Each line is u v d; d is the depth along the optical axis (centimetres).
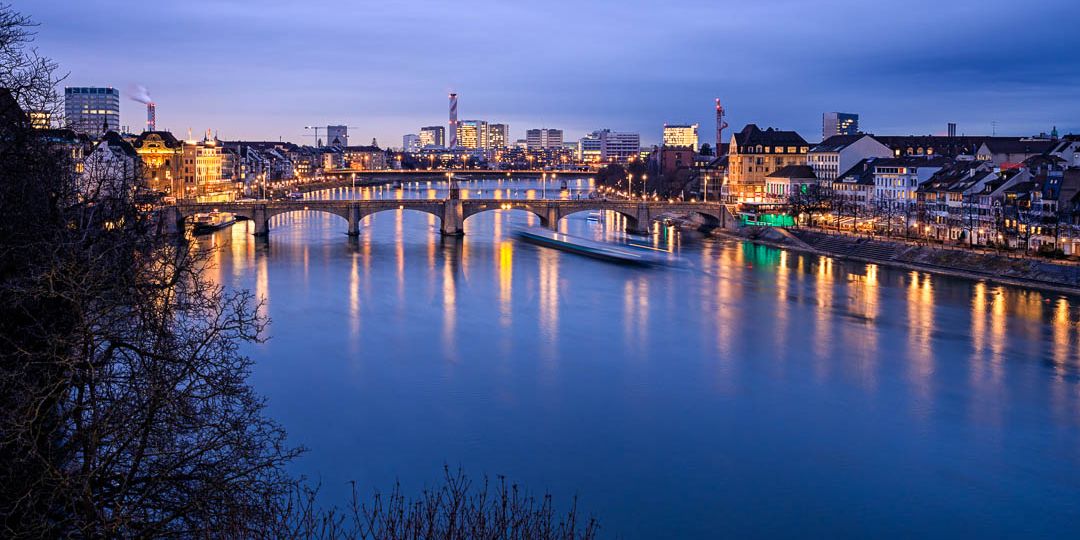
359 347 11581
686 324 13262
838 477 7644
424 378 10212
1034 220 19262
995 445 8394
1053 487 7512
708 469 7744
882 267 19725
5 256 4112
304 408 9088
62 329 4022
